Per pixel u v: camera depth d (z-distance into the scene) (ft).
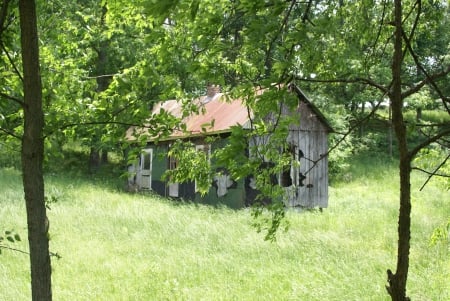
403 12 15.03
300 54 9.34
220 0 10.99
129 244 36.83
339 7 14.15
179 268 30.19
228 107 63.52
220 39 11.18
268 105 9.41
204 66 11.13
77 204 55.62
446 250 33.63
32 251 11.66
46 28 18.28
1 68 14.61
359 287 25.81
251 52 10.04
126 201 61.36
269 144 12.25
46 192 61.11
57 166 94.17
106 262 31.24
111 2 15.38
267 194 13.14
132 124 12.99
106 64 87.92
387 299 23.93
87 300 24.12
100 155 101.60
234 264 30.94
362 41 14.28
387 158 101.30
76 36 21.11
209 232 39.73
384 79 67.51
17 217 44.73
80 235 39.55
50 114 13.58
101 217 46.78
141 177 80.79
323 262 31.27
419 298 24.07
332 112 84.64
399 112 9.23
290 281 27.30
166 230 41.19
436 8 14.99
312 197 60.29
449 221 20.31
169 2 7.21
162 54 12.42
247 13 8.64
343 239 38.40
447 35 71.41
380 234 40.55
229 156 10.10
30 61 11.64
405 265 9.22
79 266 30.30
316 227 44.04
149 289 25.93
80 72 17.66
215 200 62.03
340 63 11.56
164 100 13.14
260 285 26.63
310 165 60.49
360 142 103.81
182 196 68.90
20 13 11.61
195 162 14.14
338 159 85.61
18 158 88.89
